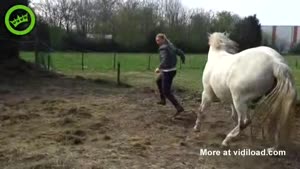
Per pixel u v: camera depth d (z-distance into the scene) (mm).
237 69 6316
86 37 48031
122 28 48781
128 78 19031
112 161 6051
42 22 35188
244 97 6258
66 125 8297
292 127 5934
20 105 10375
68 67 25328
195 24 49812
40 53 20406
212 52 7363
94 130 7973
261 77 6055
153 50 48938
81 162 5973
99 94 12367
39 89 13141
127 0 50688
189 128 8336
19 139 7297
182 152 6602
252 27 49875
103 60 32719
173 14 50031
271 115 5973
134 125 8414
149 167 5836
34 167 5773
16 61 16938
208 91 7473
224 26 49719
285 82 5867
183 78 20203
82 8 48906
